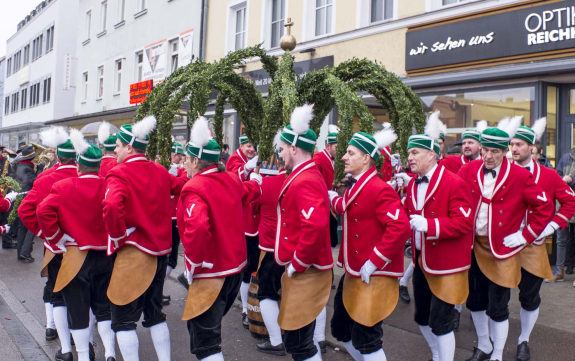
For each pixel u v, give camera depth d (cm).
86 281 390
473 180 405
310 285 319
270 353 436
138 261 365
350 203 326
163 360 373
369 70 448
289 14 1188
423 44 902
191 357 433
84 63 2286
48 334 475
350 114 390
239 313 556
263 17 1252
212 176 332
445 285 350
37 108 3047
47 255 444
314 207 299
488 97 832
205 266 317
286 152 323
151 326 376
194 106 450
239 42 1373
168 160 450
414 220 343
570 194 412
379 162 398
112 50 2016
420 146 358
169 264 600
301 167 321
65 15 2761
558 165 709
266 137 441
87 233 388
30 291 657
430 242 358
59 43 2744
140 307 370
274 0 1255
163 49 1645
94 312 401
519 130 423
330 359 422
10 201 545
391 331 486
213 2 1443
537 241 409
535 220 380
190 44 1516
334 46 1076
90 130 1508
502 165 394
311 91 440
